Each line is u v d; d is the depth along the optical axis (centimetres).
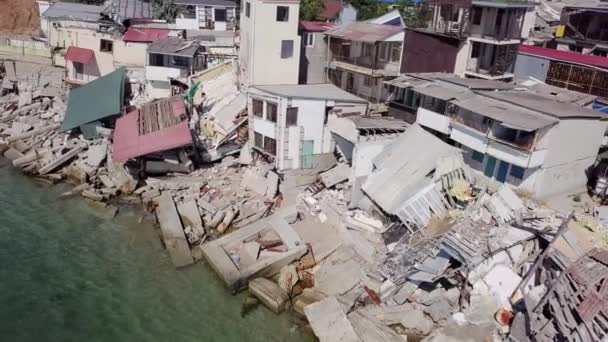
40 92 5591
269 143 3981
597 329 2028
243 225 3578
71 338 2586
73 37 5844
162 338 2617
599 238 2828
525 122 3056
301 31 4806
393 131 3694
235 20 6450
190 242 3416
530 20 5069
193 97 4859
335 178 3684
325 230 3378
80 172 4234
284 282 2955
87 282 3003
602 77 4316
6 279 2969
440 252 2848
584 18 5181
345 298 2809
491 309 2628
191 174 4188
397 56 4478
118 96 5006
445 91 3697
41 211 3747
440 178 3206
